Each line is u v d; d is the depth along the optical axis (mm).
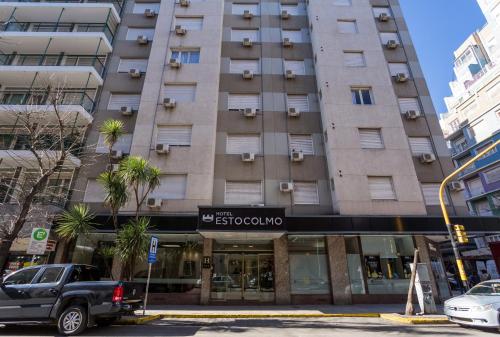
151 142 15445
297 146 16406
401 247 14281
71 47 18281
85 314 7496
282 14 20125
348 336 7297
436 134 16438
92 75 16719
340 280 13453
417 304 12969
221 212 12547
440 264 15047
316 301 13344
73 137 14461
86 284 7762
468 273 25812
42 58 17250
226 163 15641
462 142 35531
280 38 19625
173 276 13633
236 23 20109
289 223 13070
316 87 17938
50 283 7734
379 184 14852
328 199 15055
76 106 14938
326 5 19609
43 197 13125
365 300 13375
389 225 13102
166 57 17797
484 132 32500
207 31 18703
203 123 15883
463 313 8211
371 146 15680
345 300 13188
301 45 19375
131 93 17500
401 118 16453
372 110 16266
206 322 9508
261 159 15789
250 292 13453
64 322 7293
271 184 15250
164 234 13859
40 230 9508
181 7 19625
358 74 17297
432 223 13180
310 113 17156
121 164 11445
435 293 13656
